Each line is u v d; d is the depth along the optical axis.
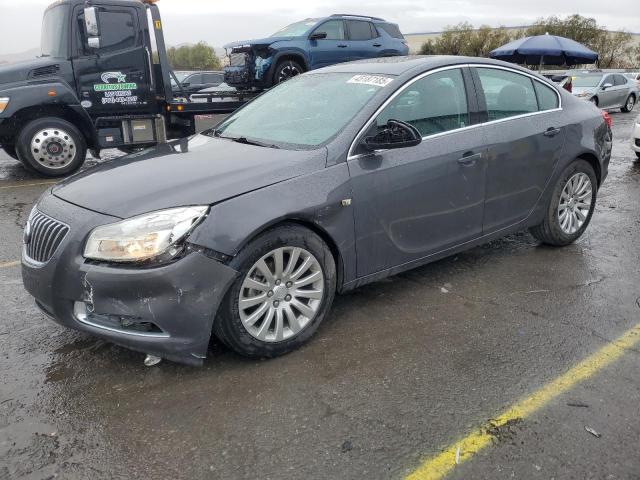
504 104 4.34
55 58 8.39
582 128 4.85
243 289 2.99
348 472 2.34
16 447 2.50
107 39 8.60
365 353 3.26
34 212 3.23
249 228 2.92
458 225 4.04
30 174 8.98
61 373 3.08
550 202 4.77
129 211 2.85
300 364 3.15
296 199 3.11
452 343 3.38
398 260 3.75
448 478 2.30
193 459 2.42
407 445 2.49
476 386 2.94
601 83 19.33
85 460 2.43
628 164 9.71
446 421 2.66
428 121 3.83
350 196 3.34
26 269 3.10
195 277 2.79
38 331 3.55
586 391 2.89
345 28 11.40
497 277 4.40
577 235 5.07
